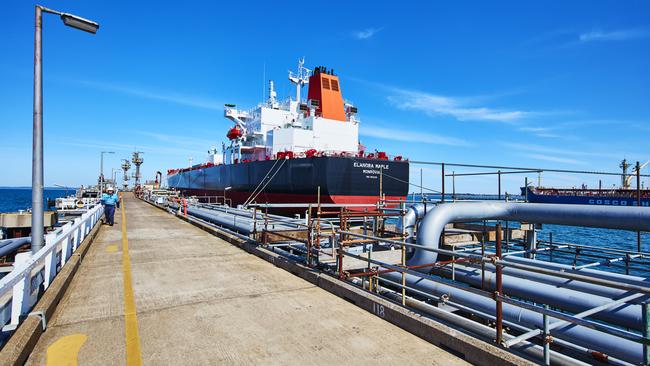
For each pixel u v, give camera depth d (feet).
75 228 30.76
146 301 19.34
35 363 12.53
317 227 26.91
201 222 56.24
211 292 21.01
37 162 25.21
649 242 83.41
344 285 20.21
